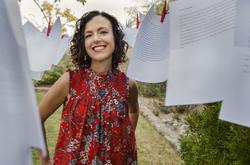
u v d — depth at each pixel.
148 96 10.20
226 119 0.84
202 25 0.88
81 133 1.69
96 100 1.73
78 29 1.87
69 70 1.82
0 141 0.65
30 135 0.66
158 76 1.34
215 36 0.88
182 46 0.90
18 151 0.66
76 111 1.72
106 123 1.72
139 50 1.40
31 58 1.76
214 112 2.15
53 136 5.87
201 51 0.88
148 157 4.97
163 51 1.33
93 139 1.69
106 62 1.79
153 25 1.36
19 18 0.68
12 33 0.67
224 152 2.09
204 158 2.27
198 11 0.88
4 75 0.66
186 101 0.88
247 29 0.85
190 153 2.65
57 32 1.79
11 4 0.67
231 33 0.86
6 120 0.65
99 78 1.77
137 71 1.40
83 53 1.88
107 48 1.77
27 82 0.67
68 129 1.72
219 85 0.86
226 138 2.09
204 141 2.27
